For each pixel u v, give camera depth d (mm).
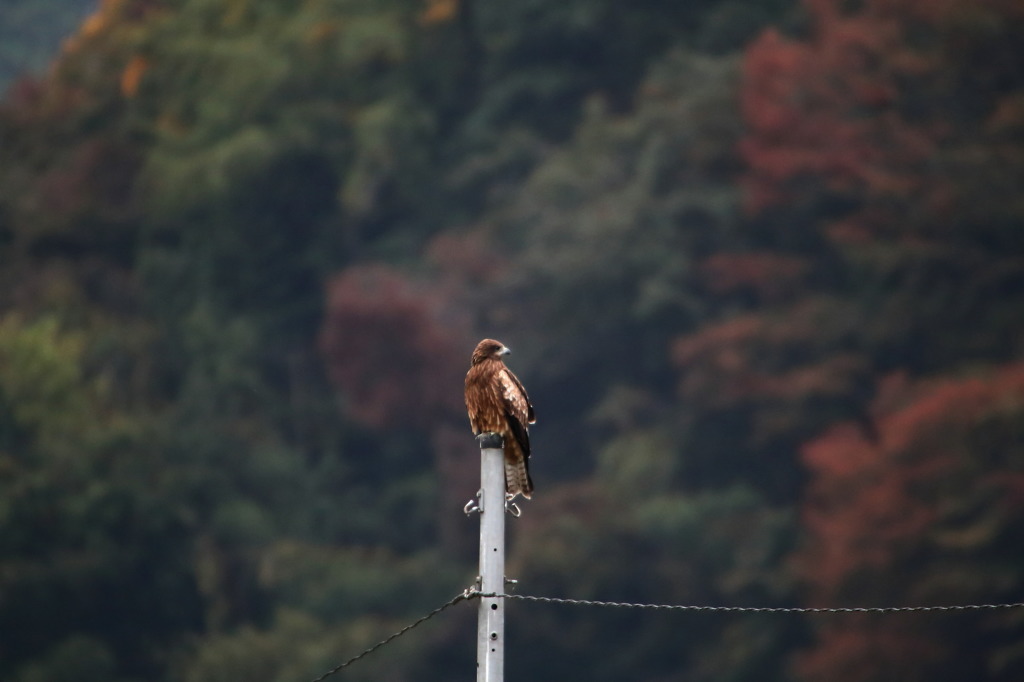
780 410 55406
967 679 43281
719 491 53906
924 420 46562
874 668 43938
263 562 50500
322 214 68125
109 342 59531
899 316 56719
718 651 48562
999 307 56500
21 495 46594
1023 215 57406
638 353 61031
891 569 45094
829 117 62188
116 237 67688
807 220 62344
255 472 55594
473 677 48531
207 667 45688
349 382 59219
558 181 65562
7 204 68250
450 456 56906
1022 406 45344
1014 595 43219
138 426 51969
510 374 11297
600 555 49844
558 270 62031
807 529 50250
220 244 66125
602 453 57094
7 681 44219
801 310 58125
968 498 44781
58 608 45906
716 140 64688
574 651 48562
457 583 50625
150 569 48094
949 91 62781
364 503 57094
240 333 62125
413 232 68562
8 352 51000
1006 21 62594
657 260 61656
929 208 58656
